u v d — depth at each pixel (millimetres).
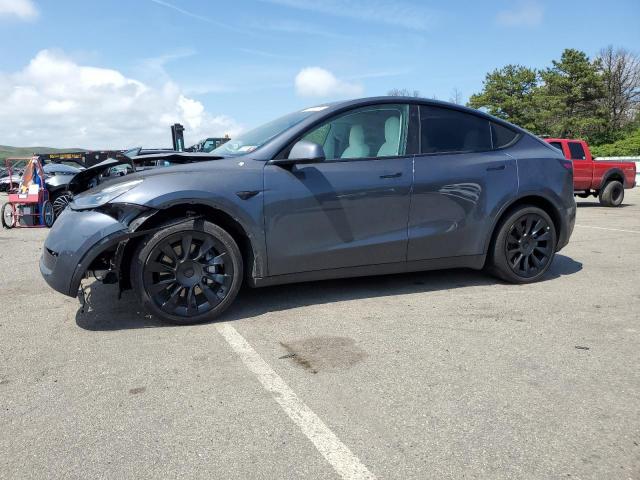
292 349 3305
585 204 15297
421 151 4434
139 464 2121
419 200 4332
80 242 3512
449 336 3510
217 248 3764
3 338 3582
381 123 4355
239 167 3850
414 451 2186
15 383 2873
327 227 4051
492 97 48094
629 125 48906
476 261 4676
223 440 2285
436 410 2523
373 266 4281
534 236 4836
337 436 2307
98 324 3824
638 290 4660
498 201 4625
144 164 4188
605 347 3305
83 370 3025
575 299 4367
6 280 5441
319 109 4316
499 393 2691
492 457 2139
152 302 3654
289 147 4000
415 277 5133
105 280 3703
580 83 45938
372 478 2012
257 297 4465
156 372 2982
